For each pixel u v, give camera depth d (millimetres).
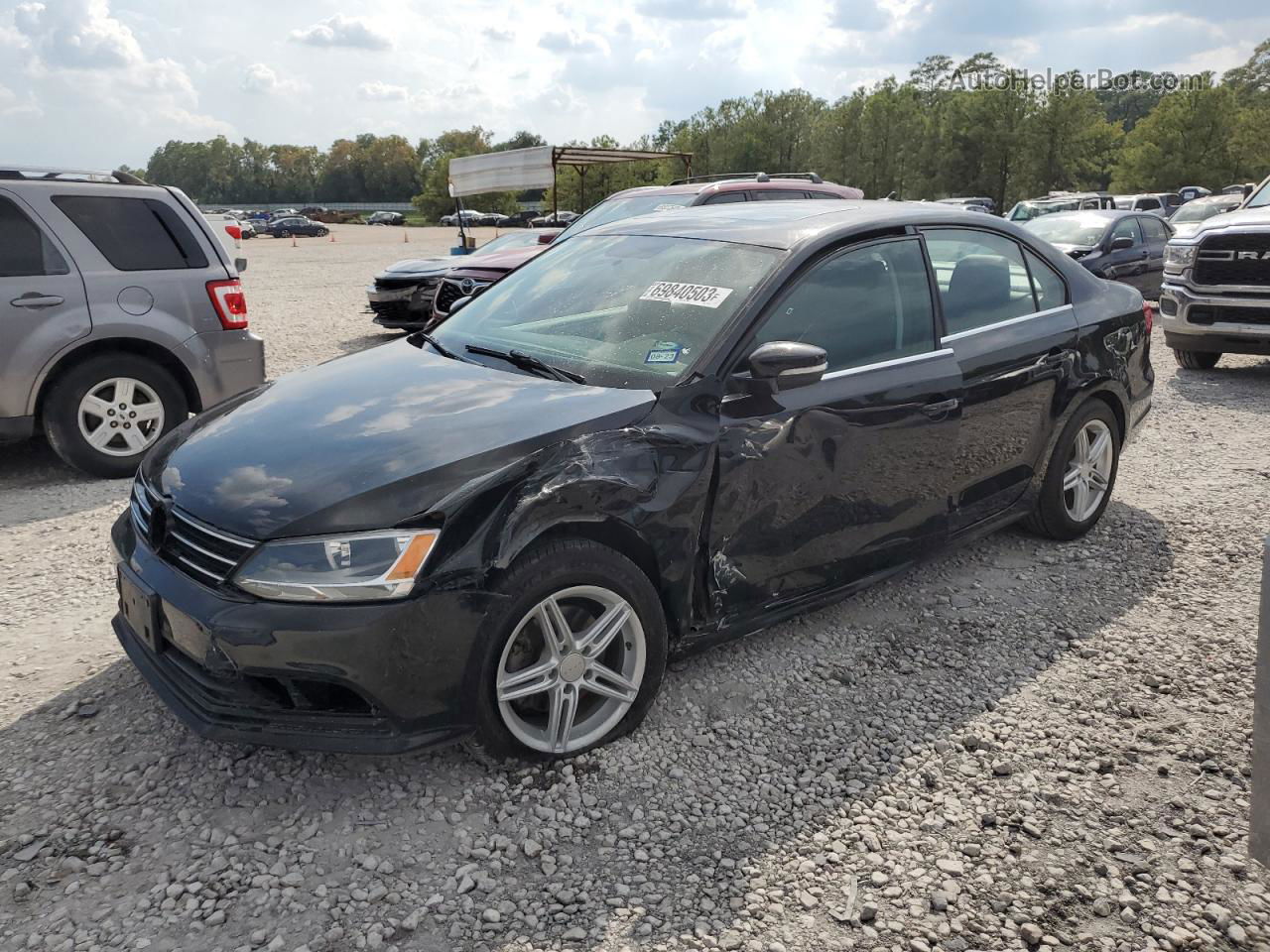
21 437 5801
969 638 3793
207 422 3295
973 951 2266
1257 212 8859
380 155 180625
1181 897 2439
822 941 2289
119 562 2988
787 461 3281
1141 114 155125
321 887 2434
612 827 2678
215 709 2645
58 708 3252
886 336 3666
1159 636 3811
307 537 2547
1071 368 4355
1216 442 6637
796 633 3826
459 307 4238
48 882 2439
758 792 2842
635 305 3547
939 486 3844
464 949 2244
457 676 2645
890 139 74500
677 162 85500
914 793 2846
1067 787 2875
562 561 2756
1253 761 2057
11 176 5762
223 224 8227
